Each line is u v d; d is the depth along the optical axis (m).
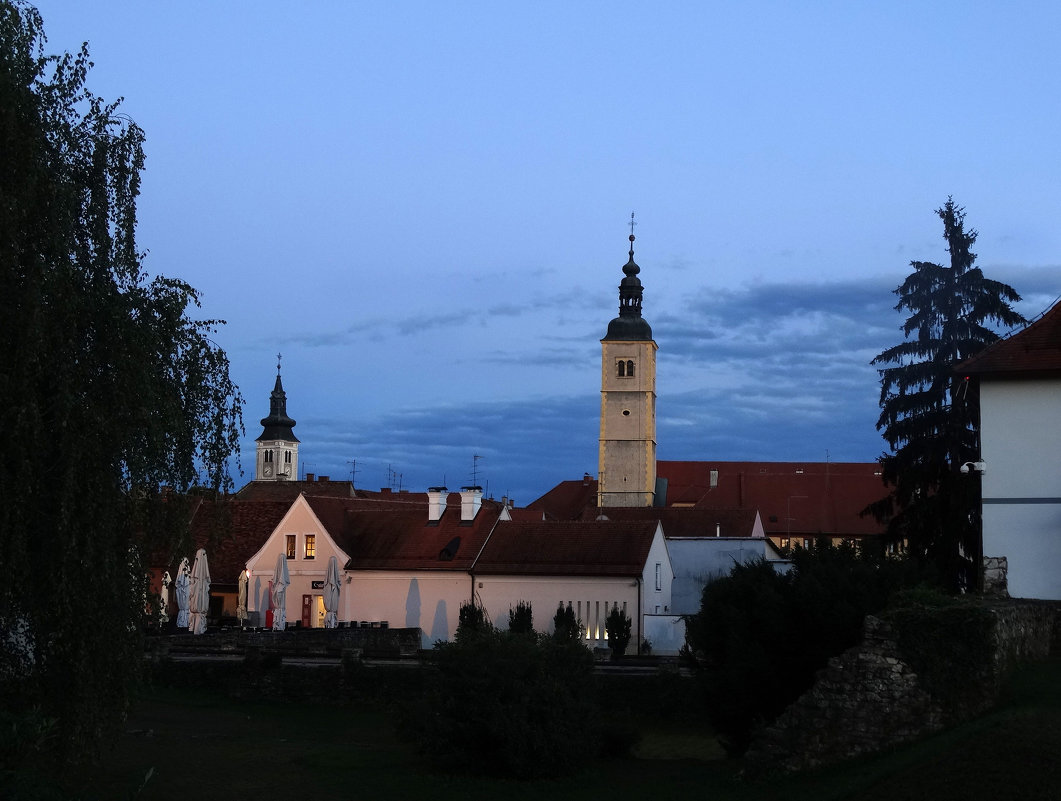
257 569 76.44
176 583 59.62
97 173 23.42
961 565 52.16
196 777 31.67
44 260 21.48
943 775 22.61
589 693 34.56
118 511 22.95
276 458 194.38
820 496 130.62
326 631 58.69
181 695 47.84
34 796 19.05
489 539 73.06
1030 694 25.39
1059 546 37.50
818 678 26.92
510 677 32.84
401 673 46.03
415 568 73.31
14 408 20.38
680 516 90.81
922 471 53.12
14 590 21.36
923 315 55.41
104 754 32.94
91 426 21.64
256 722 42.53
